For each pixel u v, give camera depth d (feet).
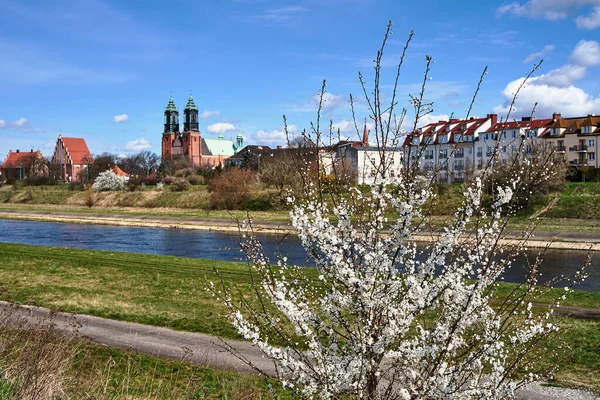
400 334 18.34
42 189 328.49
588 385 36.68
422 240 19.48
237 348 46.88
